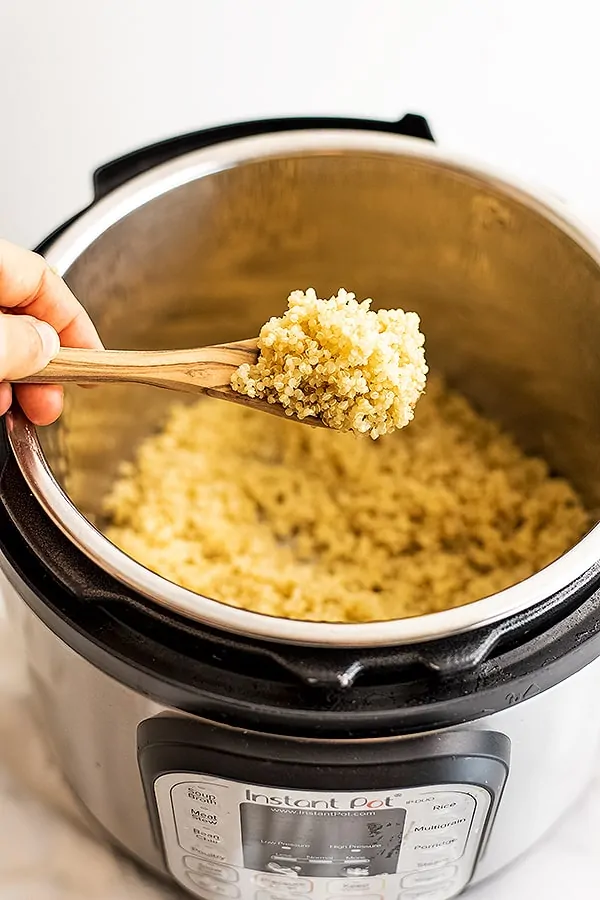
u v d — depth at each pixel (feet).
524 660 1.50
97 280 2.01
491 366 2.42
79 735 1.75
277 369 1.68
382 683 1.48
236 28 2.63
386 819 1.62
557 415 2.34
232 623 1.46
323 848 1.69
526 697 1.51
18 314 1.81
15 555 1.58
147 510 2.34
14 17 2.62
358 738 1.49
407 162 2.04
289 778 1.52
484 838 1.76
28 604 1.58
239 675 1.49
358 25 2.63
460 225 2.13
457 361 2.46
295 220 2.16
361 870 1.74
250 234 2.17
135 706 1.57
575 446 2.32
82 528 1.54
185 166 2.00
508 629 1.49
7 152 2.69
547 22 2.64
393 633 1.45
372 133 2.05
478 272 2.20
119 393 2.30
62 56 2.65
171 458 2.43
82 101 2.69
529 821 1.85
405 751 1.51
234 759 1.52
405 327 1.68
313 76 2.68
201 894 1.92
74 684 1.64
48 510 1.57
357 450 2.46
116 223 1.95
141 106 2.69
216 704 1.48
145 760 1.60
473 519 2.38
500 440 2.48
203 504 2.36
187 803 1.65
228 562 2.29
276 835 1.67
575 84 2.68
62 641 1.57
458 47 2.66
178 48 2.65
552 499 2.36
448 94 2.69
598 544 1.54
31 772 2.11
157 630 1.51
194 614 1.47
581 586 1.54
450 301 2.31
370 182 2.10
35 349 1.61
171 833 1.75
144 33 2.63
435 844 1.71
